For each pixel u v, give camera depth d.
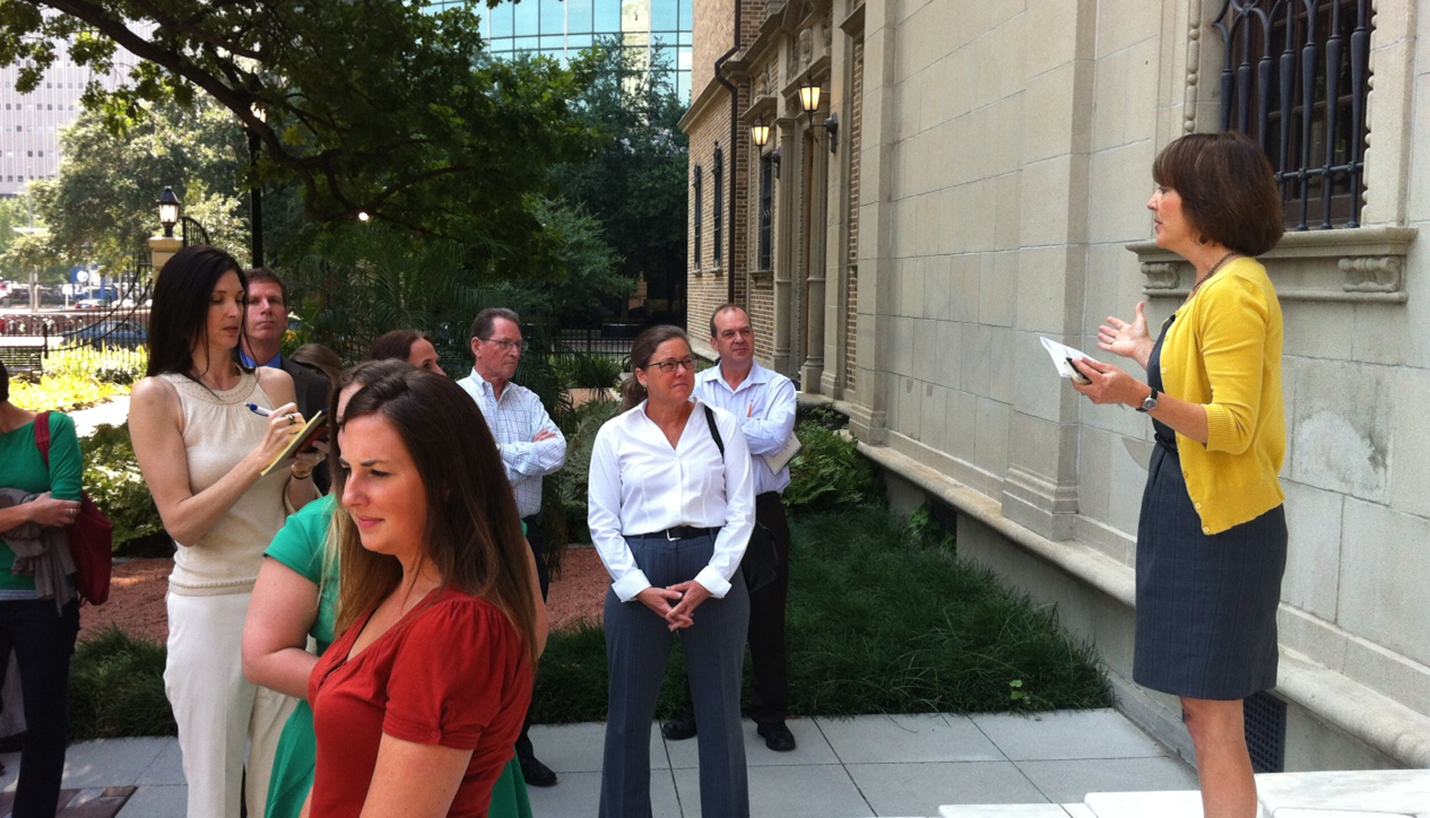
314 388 4.58
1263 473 2.62
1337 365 4.01
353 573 1.92
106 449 9.27
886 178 9.51
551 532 7.15
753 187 18.42
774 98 16.02
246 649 2.16
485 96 13.64
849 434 10.27
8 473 3.74
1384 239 3.60
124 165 45.78
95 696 5.22
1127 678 5.37
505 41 46.38
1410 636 3.63
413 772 1.60
